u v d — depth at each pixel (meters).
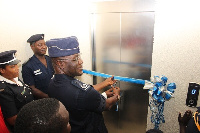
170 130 1.75
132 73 2.10
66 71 1.08
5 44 1.81
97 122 1.28
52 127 0.58
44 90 2.06
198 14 1.33
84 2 2.07
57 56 1.03
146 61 1.96
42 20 2.13
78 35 2.19
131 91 2.17
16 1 1.83
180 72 1.53
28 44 2.06
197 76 1.46
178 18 1.42
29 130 0.56
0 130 1.26
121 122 2.39
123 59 2.11
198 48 1.40
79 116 1.09
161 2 1.44
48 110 0.59
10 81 1.50
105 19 2.06
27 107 0.61
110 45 2.14
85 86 1.09
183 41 1.45
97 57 2.32
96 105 1.08
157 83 1.50
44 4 2.11
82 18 2.12
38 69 1.98
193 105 1.53
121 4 1.89
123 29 1.98
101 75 2.15
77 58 1.07
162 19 1.48
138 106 2.18
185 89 1.55
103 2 1.98
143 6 1.77
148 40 1.86
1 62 1.42
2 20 1.75
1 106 1.38
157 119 1.68
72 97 1.04
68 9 2.12
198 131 1.00
